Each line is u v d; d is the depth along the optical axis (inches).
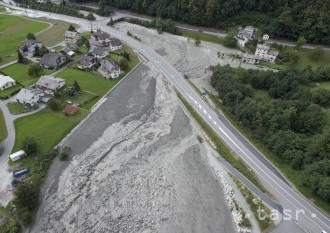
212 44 5339.6
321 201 2541.8
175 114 3538.4
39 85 3715.6
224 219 2433.6
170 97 3821.4
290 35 5157.5
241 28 5423.2
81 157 2859.3
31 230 2255.2
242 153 3038.9
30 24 5851.4
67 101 3550.7
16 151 2842.0
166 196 2564.0
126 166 2807.6
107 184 2620.6
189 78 4335.6
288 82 3742.6
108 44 5044.3
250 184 2716.5
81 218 2348.7
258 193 2632.9
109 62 4173.2
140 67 4475.9
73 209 2406.5
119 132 3198.8
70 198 2484.0
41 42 5059.1
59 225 2298.2
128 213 2405.3
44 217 2341.3
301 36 5000.0
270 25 5251.0
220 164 2920.8
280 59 4810.5
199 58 4891.7
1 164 2711.6
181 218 2413.9
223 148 3093.0
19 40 5128.0
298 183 2701.8
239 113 3398.1
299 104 3331.7
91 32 5452.8
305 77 3939.5
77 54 4692.4
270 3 5354.3
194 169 2847.0
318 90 3582.7
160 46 5191.9
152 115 3496.6
